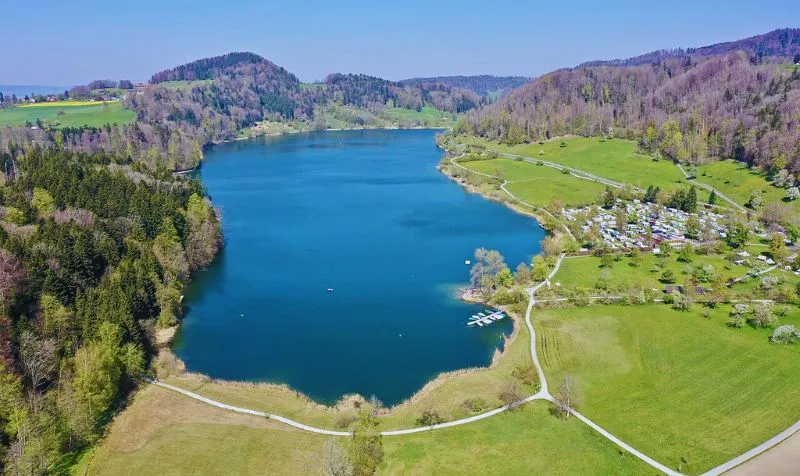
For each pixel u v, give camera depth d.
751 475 84.19
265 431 98.31
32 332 105.88
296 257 198.88
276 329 144.25
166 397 109.25
